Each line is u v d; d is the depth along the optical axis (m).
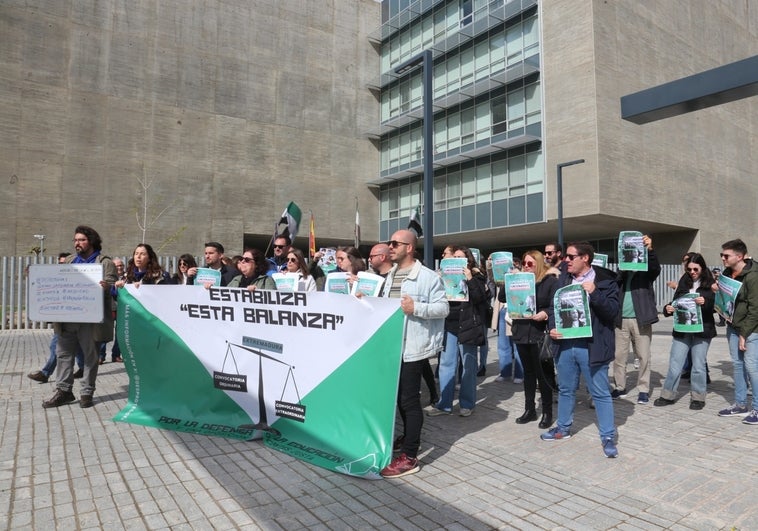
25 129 24.97
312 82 32.62
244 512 3.40
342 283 5.97
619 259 6.36
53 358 7.30
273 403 4.77
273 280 5.69
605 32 23.86
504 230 28.33
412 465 4.09
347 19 34.03
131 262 6.75
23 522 3.25
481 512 3.44
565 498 3.66
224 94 29.75
